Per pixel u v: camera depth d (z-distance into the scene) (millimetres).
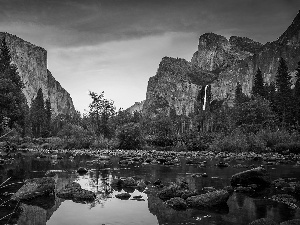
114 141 57469
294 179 18656
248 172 16625
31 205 12633
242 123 63844
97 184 17594
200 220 10422
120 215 11133
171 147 57656
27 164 27422
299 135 50500
